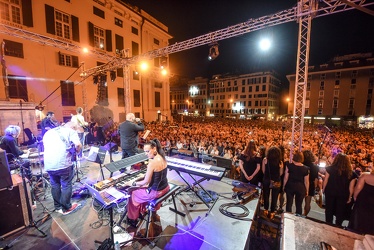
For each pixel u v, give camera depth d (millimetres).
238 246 2314
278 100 53906
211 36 6609
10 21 10945
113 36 17719
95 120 16156
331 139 12633
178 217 2873
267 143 10516
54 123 5055
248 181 3793
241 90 48094
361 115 33375
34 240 2396
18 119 7492
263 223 3234
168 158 3887
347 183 2857
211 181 4141
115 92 18328
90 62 15469
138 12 20516
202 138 12195
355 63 33969
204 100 55938
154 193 2469
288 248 1635
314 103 37438
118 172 4641
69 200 2992
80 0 14664
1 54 10648
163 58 9273
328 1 4215
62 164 2861
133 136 4289
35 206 3104
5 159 2361
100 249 2152
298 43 4691
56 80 13328
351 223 2605
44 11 12398
